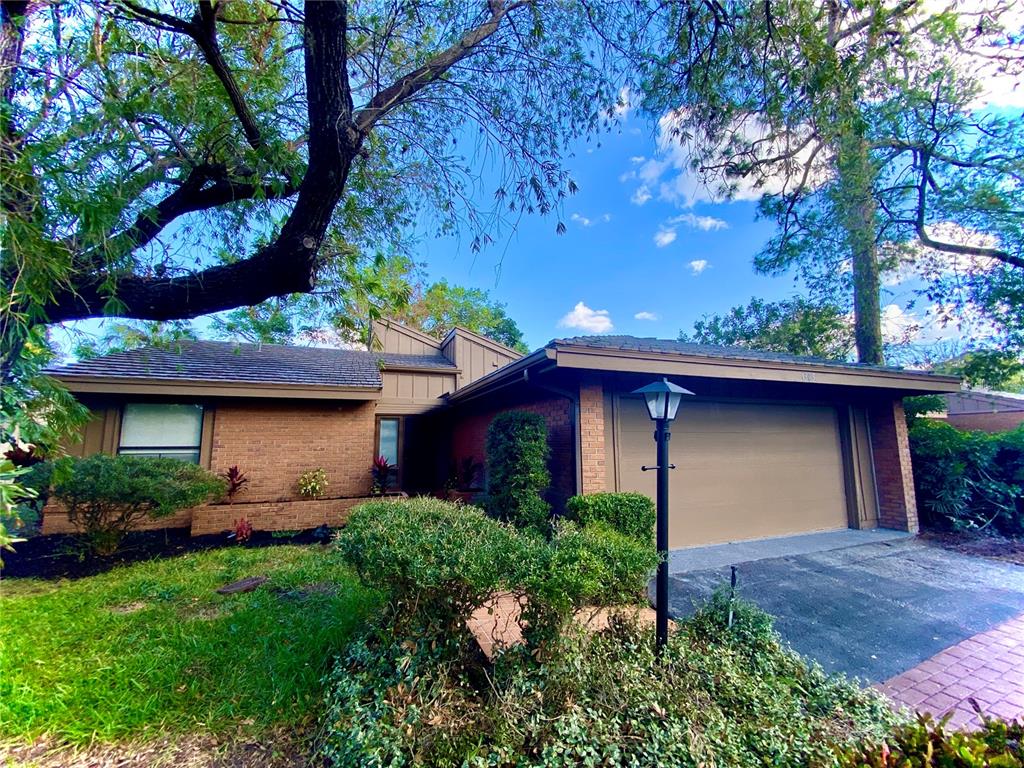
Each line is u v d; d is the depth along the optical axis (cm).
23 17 201
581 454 605
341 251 410
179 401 825
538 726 218
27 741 238
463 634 277
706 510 693
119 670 296
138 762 227
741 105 375
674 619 383
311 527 816
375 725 226
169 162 306
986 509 805
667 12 353
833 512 805
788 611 435
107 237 224
